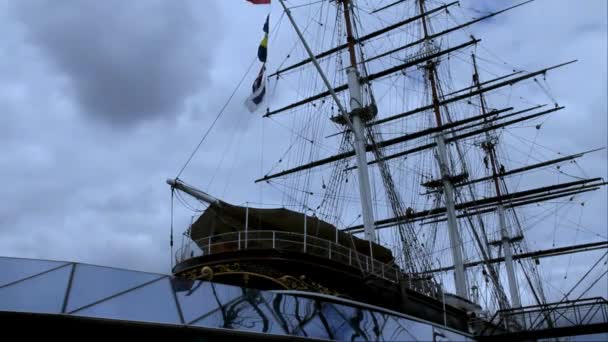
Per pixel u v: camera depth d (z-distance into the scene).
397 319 10.34
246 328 9.74
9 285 9.91
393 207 27.97
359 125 28.62
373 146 29.48
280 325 9.92
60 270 10.43
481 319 21.34
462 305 22.81
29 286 9.95
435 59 41.06
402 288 19.75
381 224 33.41
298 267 17.66
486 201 44.53
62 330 9.61
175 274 19.00
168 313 9.79
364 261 19.81
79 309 9.53
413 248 26.02
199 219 19.61
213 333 9.68
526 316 16.94
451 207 36.53
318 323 10.08
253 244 18.38
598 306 13.91
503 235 47.34
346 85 31.88
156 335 9.93
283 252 17.55
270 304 10.33
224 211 18.89
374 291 18.83
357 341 9.85
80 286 10.12
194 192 19.31
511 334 12.23
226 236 18.83
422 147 40.88
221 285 10.62
